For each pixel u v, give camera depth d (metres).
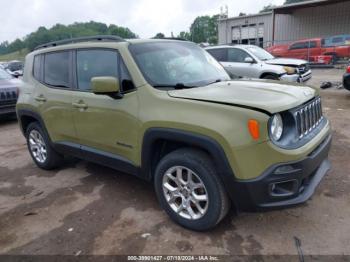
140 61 3.29
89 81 3.71
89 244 2.96
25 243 3.04
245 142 2.50
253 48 10.68
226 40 30.50
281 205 2.62
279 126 2.63
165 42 3.84
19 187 4.31
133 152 3.27
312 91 3.26
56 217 3.46
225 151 2.56
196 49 4.14
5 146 6.40
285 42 25.89
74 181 4.37
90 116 3.63
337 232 2.91
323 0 22.86
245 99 2.71
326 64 19.02
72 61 3.91
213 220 2.83
